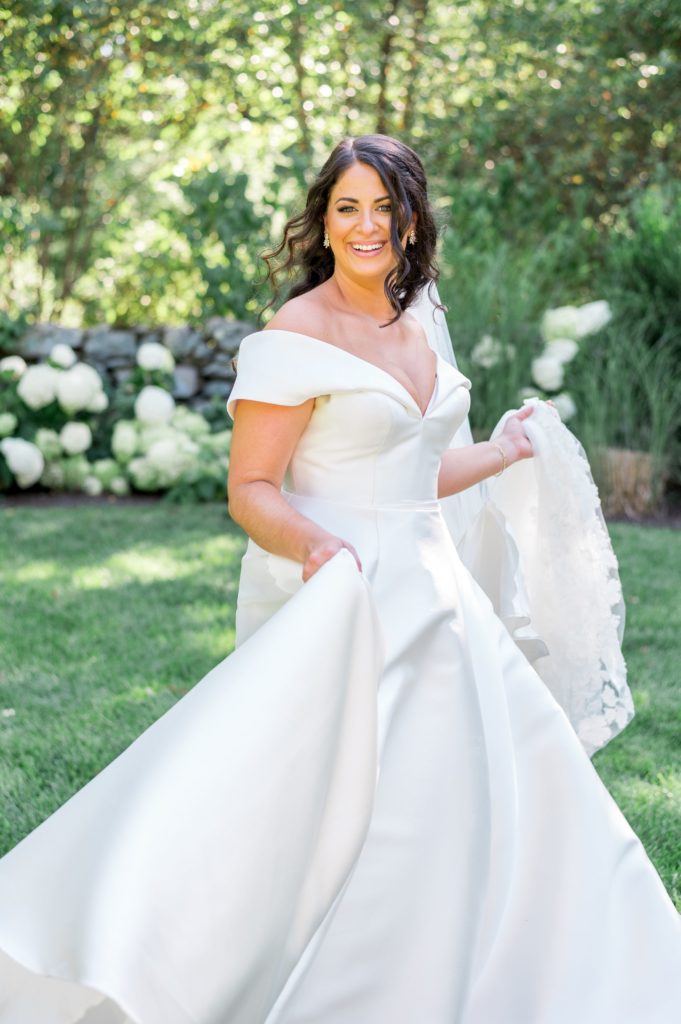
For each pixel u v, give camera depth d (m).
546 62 10.65
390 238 2.20
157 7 9.73
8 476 8.37
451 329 8.29
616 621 2.84
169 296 10.82
